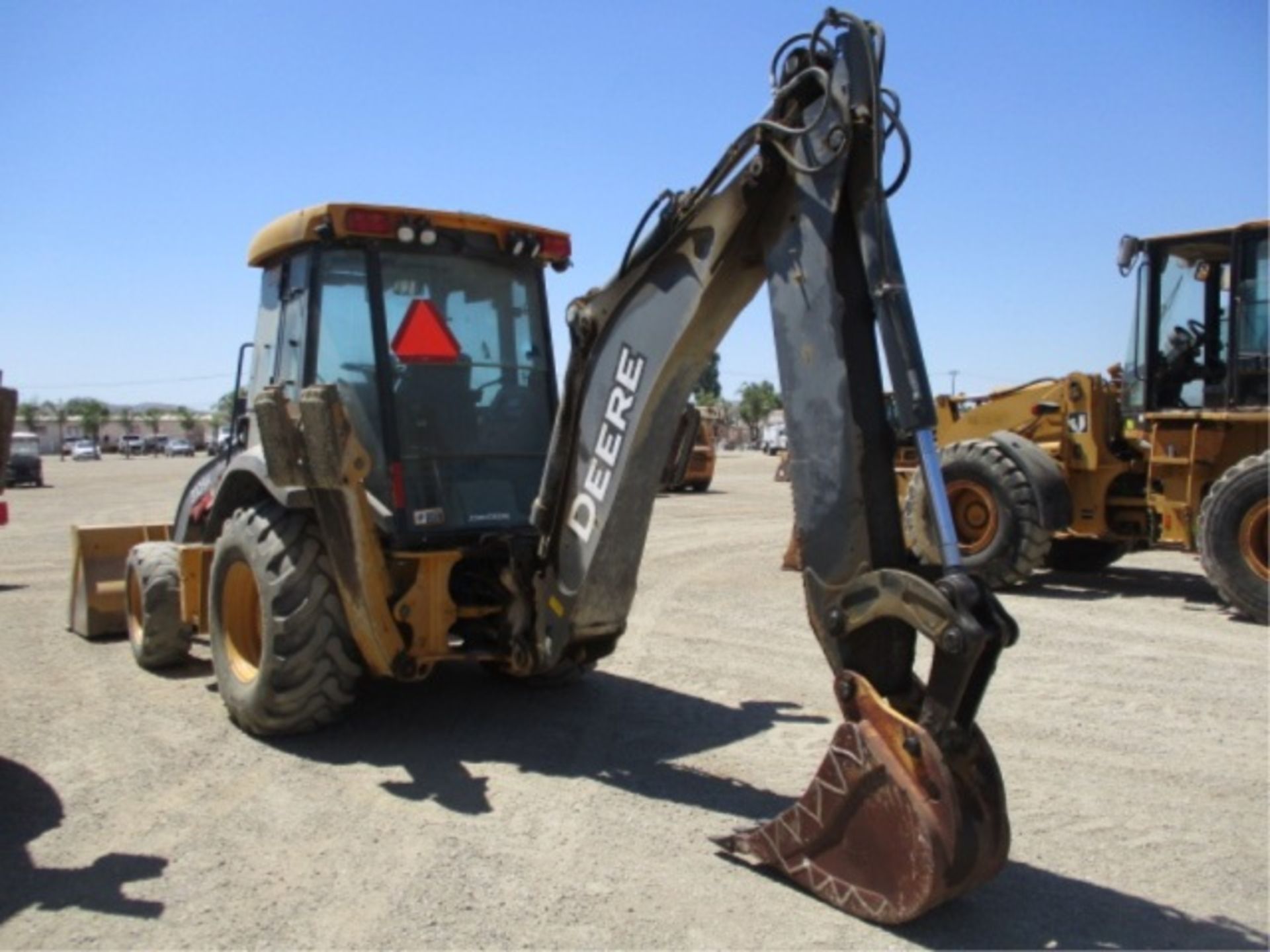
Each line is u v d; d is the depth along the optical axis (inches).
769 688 260.1
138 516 746.2
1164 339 396.2
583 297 189.0
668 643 311.0
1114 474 406.0
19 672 274.8
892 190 145.1
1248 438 371.6
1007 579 391.9
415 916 142.1
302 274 224.8
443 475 218.8
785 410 152.6
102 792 187.0
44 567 472.4
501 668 261.6
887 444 145.6
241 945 134.6
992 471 392.5
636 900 146.5
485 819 175.6
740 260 163.6
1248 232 368.8
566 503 194.7
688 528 660.7
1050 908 145.7
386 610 204.7
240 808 179.8
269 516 215.3
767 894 148.6
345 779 194.1
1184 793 190.4
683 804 182.9
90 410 4343.0
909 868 132.0
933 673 133.8
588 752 210.7
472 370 226.8
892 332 138.1
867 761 137.3
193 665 282.8
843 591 144.6
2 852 162.2
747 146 156.4
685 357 173.8
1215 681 266.4
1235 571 341.7
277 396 202.2
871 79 139.4
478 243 229.1
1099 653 298.4
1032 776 198.5
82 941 135.4
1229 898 149.9
